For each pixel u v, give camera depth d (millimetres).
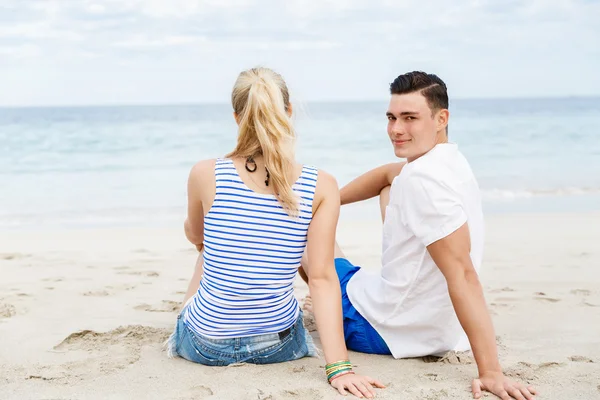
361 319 3152
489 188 12141
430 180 2707
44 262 5844
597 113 32094
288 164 2691
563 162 15922
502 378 2654
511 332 3646
